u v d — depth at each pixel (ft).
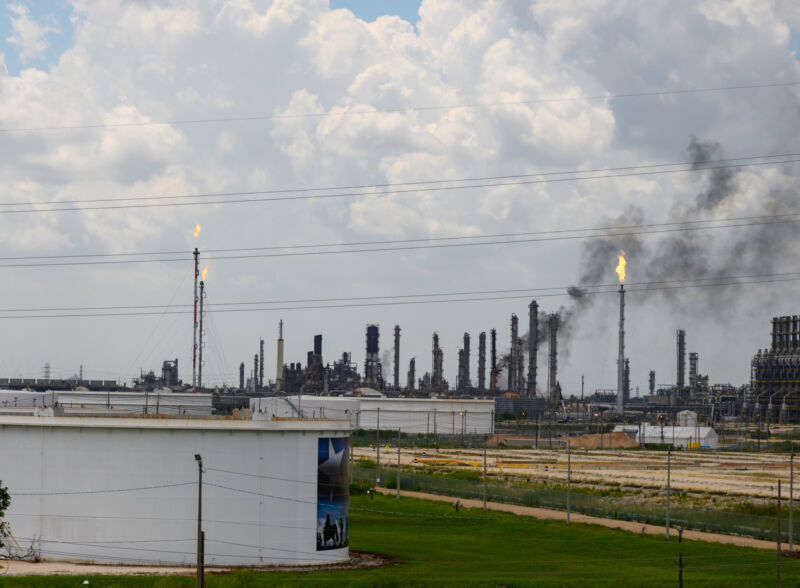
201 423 561.43
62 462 561.43
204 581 502.79
